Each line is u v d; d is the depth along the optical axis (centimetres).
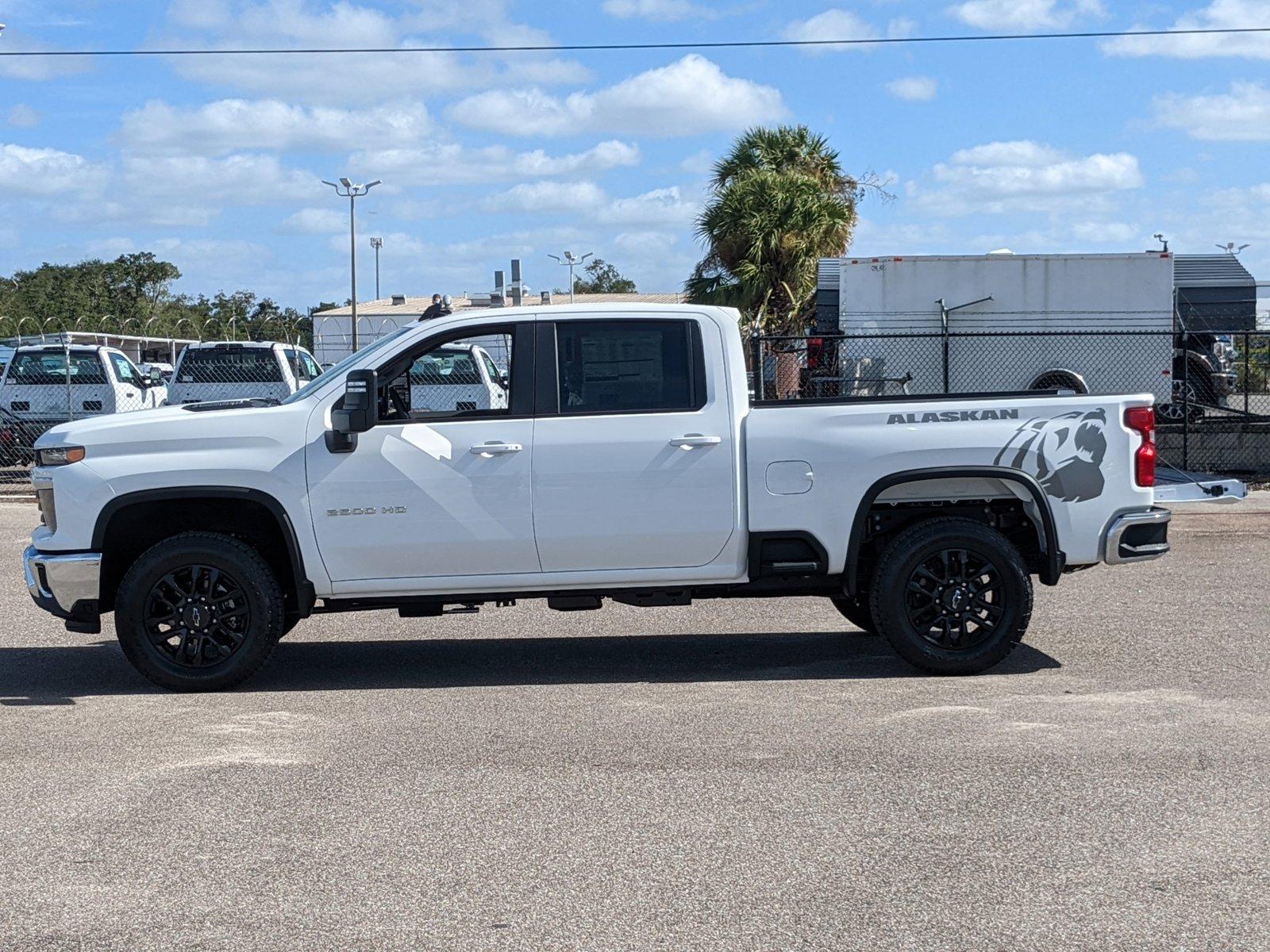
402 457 741
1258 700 703
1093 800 539
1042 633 892
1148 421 771
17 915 435
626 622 974
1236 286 2448
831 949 404
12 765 608
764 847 490
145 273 7119
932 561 766
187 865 479
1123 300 2264
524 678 787
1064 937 410
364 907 439
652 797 550
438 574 751
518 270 4956
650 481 747
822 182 3147
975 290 2280
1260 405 2658
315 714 700
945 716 675
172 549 742
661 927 421
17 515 1714
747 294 2680
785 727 659
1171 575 1132
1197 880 454
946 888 450
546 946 408
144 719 693
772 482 751
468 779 578
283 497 741
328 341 4912
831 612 1002
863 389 2228
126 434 746
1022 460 754
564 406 751
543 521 745
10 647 898
